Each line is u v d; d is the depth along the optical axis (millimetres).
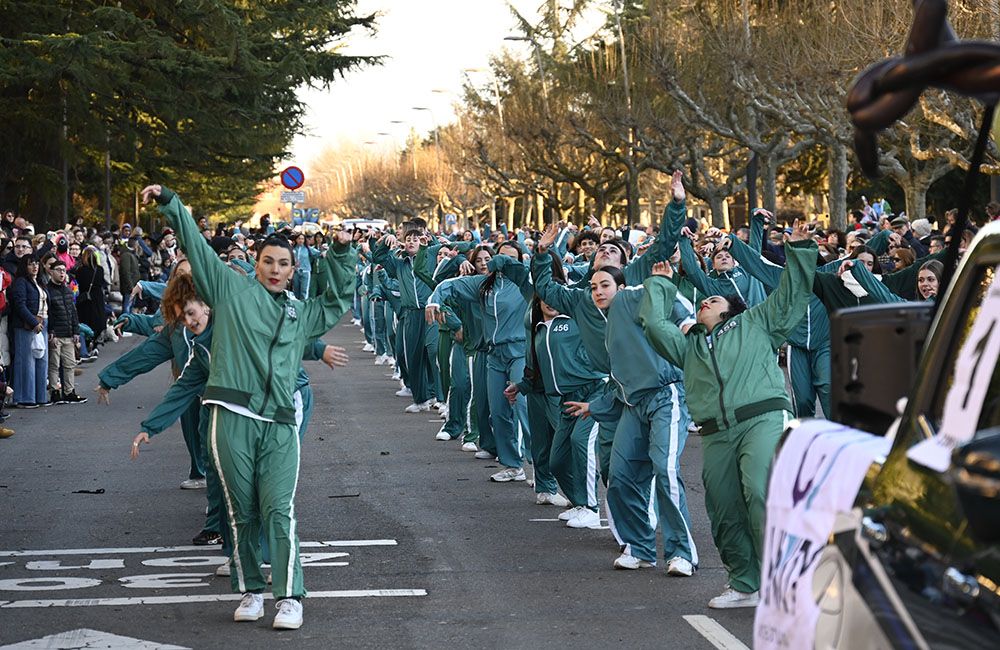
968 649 2613
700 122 40281
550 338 10789
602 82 49000
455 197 94062
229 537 9344
